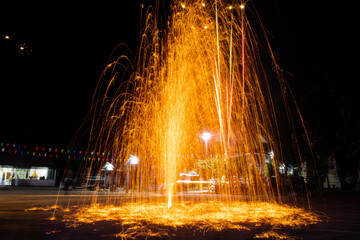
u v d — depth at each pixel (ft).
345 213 32.76
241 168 81.15
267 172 79.41
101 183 109.09
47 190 95.35
